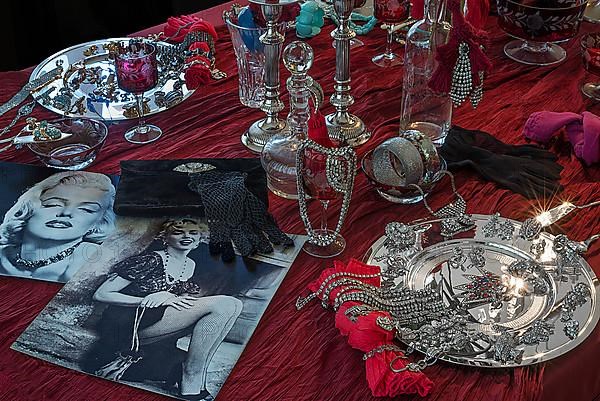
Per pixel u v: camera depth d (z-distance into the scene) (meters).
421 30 1.15
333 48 1.55
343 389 0.82
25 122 1.28
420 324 0.88
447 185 1.15
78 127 1.22
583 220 1.07
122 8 2.89
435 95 1.19
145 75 1.21
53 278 0.96
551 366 0.84
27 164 1.16
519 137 1.27
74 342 0.87
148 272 0.96
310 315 0.91
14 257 0.98
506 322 0.89
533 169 1.17
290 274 0.97
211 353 0.85
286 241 1.01
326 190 0.99
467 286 0.94
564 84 1.42
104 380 0.82
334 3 1.19
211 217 1.01
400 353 0.83
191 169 1.12
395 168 1.09
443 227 1.03
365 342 0.83
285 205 1.10
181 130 1.28
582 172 1.19
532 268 0.96
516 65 1.49
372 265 0.96
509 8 1.46
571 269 0.96
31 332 0.88
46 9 2.76
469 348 0.85
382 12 1.45
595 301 0.92
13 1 2.69
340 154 0.97
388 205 1.10
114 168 1.17
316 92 1.10
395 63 1.50
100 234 1.02
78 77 1.38
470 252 0.99
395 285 0.94
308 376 0.84
